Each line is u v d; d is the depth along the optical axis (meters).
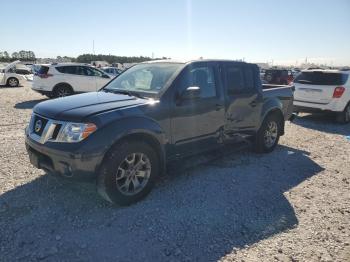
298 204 4.19
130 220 3.59
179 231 3.43
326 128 9.20
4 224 3.40
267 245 3.26
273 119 6.34
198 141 4.75
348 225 3.73
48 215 3.61
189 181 4.75
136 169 3.93
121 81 5.00
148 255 3.02
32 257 2.92
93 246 3.11
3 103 12.77
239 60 5.62
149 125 3.93
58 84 13.70
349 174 5.43
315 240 3.39
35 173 4.72
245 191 4.50
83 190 4.24
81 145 3.43
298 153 6.51
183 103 4.40
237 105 5.35
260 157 6.10
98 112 3.67
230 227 3.56
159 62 4.95
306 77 10.13
